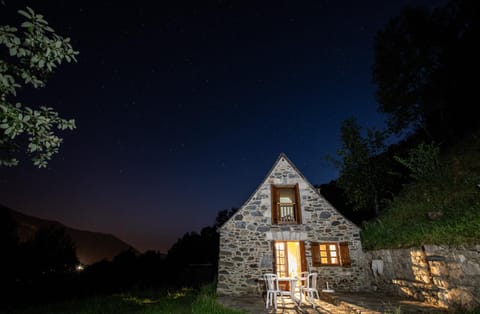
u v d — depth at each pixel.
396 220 11.12
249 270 10.93
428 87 14.62
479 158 10.32
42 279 15.25
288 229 11.50
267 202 11.95
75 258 20.00
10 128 3.51
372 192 15.13
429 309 6.70
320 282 10.79
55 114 4.23
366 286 10.66
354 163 15.70
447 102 14.38
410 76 15.29
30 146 3.95
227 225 11.64
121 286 16.91
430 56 14.87
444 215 8.80
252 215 11.75
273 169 12.61
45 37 3.83
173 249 27.02
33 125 3.90
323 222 11.59
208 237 28.08
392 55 15.95
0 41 3.49
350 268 10.91
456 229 7.02
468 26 13.92
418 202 11.08
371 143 15.63
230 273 10.95
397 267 9.01
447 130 14.38
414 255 8.16
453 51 14.09
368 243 11.13
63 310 10.70
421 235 8.26
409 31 15.83
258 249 11.23
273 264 10.93
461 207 8.46
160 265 20.22
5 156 4.08
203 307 7.94
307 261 11.05
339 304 7.97
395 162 15.74
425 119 15.84
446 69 14.34
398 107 15.52
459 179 10.17
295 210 12.17
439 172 11.29
